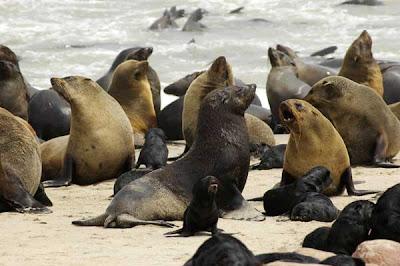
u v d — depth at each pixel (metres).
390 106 33.50
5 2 77.94
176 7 78.31
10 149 20.53
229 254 10.36
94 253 14.80
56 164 26.03
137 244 15.66
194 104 28.80
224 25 68.62
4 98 31.70
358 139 27.38
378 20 68.69
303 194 18.44
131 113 32.91
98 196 22.55
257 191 22.45
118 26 68.38
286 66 39.25
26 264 13.94
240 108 19.56
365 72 35.00
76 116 25.14
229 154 19.11
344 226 14.26
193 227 16.50
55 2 79.50
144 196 18.39
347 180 21.75
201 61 55.03
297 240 15.73
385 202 14.35
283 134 36.53
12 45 60.19
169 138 35.31
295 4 78.06
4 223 18.30
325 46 59.25
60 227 17.77
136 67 33.03
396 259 12.59
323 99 27.30
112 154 25.45
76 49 58.78
